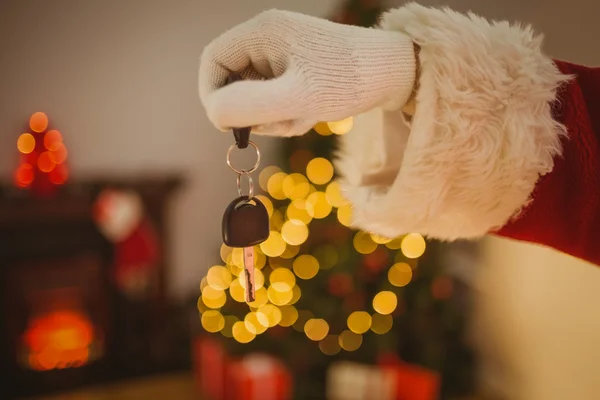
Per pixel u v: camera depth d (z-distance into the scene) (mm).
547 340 1938
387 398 2059
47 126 2408
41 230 2396
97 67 2463
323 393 2203
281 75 694
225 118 664
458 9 1842
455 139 711
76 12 2398
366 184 793
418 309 2141
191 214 2732
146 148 2602
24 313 2434
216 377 2262
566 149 744
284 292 2119
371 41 713
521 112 724
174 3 2504
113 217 2338
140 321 2645
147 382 2623
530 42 745
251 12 2463
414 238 1954
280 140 2359
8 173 2404
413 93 733
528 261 1992
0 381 2426
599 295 1688
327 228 2094
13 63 2348
